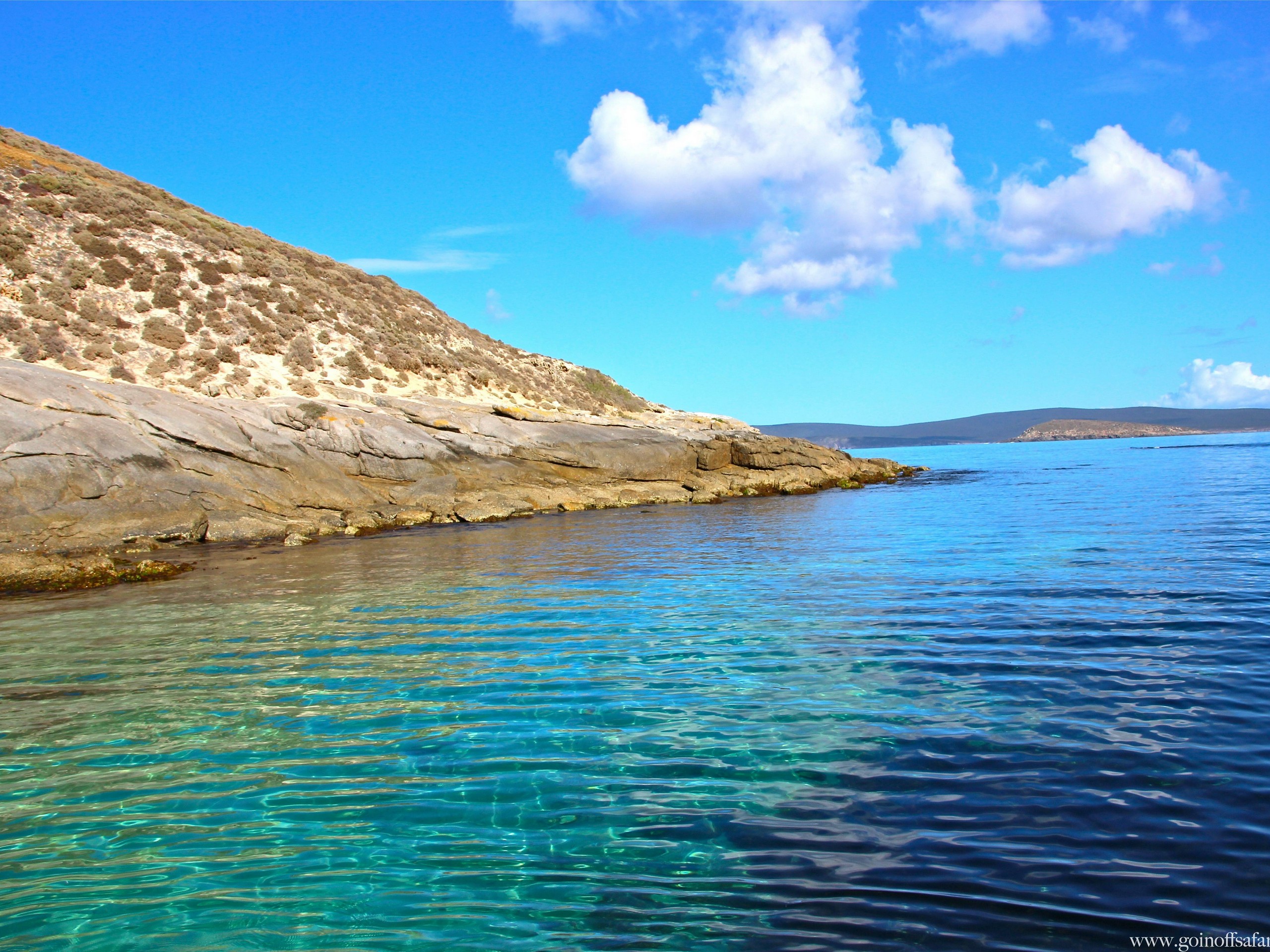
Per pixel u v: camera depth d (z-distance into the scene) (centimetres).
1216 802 584
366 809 628
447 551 2181
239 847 574
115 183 5034
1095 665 928
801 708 824
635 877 521
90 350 3381
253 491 2741
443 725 806
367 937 470
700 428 5519
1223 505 2808
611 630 1193
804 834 565
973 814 582
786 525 2658
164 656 1108
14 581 1717
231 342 3866
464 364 5028
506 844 568
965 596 1356
